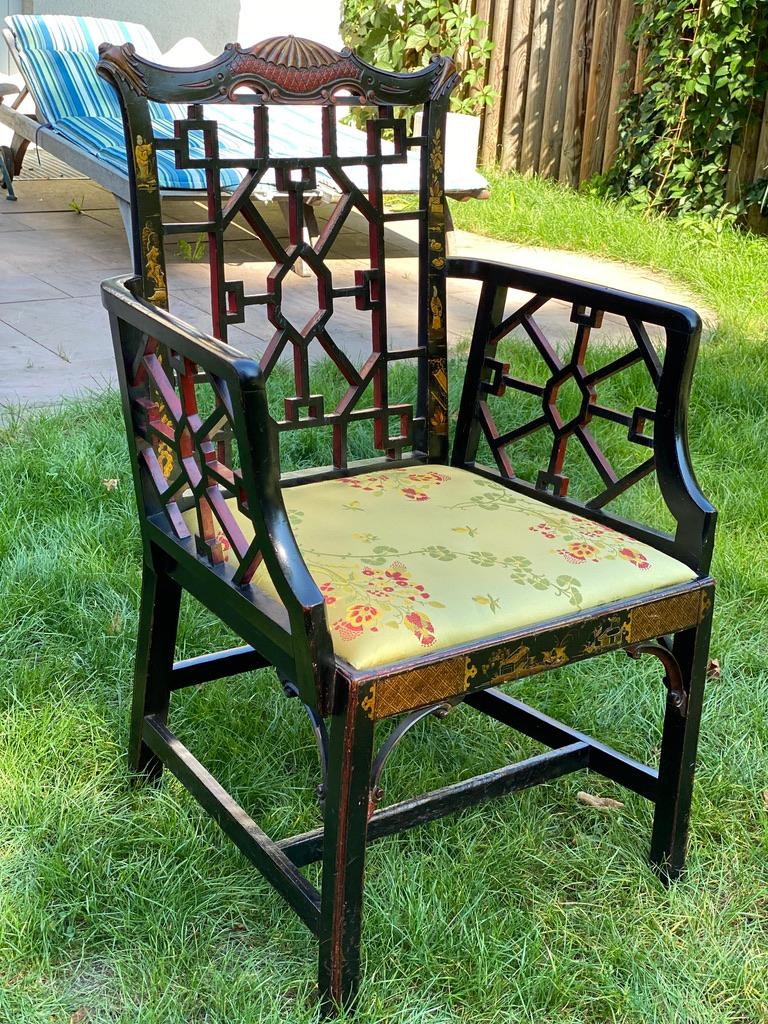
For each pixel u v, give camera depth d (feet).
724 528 10.05
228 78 5.64
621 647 5.43
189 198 15.34
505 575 5.29
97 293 15.88
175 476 6.01
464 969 5.39
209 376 4.81
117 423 11.06
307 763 6.87
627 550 5.68
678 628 5.65
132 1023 5.01
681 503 5.74
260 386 4.43
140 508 5.89
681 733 5.90
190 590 5.68
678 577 5.62
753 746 7.29
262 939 5.61
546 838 6.44
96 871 5.82
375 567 5.22
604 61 23.45
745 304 16.99
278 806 6.47
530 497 6.45
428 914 5.68
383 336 6.42
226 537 5.19
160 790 6.50
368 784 4.80
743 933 5.82
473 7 25.22
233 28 27.94
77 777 6.54
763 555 9.56
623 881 6.12
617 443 11.58
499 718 7.04
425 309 6.54
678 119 21.88
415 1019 5.10
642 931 5.81
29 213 20.39
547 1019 5.26
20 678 7.31
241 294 5.91
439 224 6.47
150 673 6.23
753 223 21.67
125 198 16.40
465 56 25.30
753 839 6.51
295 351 6.13
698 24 20.88
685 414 5.71
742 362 14.03
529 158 25.20
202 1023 5.10
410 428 6.63
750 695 7.73
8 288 15.79
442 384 6.70
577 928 5.82
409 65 25.62
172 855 5.96
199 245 18.29
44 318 14.62
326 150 6.04
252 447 4.50
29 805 6.20
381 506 5.90
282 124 18.60
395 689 4.71
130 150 5.43
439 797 5.74
